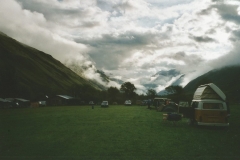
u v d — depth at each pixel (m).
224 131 16.28
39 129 17.66
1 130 17.17
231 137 13.66
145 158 8.81
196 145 11.24
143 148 10.57
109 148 10.60
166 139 12.97
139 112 40.75
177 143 11.77
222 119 17.31
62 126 19.59
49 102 116.12
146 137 13.66
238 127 18.52
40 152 9.86
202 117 17.53
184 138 13.30
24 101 90.12
